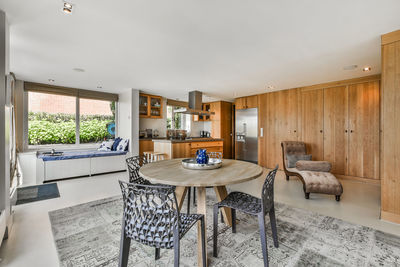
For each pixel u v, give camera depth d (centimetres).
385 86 227
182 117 731
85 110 527
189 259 165
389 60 222
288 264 158
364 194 335
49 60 302
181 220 141
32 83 438
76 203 286
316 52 272
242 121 629
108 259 164
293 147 455
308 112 482
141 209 125
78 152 485
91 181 409
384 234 204
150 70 352
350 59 299
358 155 416
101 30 212
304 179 323
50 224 224
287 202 299
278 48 258
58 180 415
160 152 469
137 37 228
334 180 310
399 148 222
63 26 204
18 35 223
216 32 217
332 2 166
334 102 444
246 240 193
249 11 178
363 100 407
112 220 233
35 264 159
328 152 454
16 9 176
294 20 193
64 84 461
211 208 273
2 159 186
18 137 423
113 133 575
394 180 226
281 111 531
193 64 321
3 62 182
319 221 234
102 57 291
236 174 180
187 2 166
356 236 200
